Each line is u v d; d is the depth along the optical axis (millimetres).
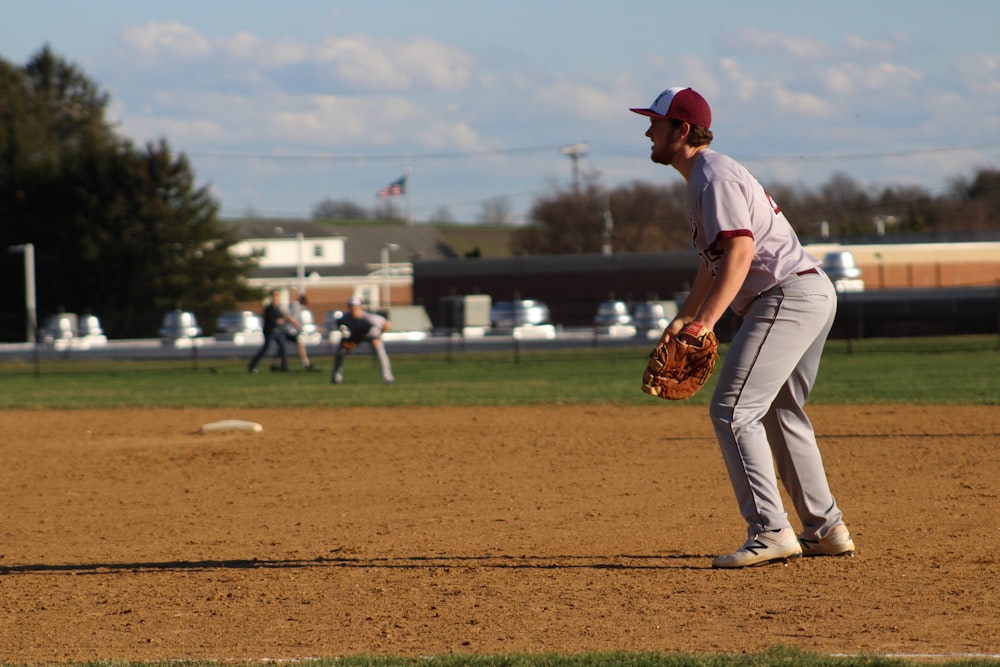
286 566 23031
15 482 36688
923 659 15180
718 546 23969
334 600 19938
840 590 19594
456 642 17016
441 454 41875
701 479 34312
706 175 20062
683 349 19828
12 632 18297
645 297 186875
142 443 46969
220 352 133625
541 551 23922
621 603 19078
